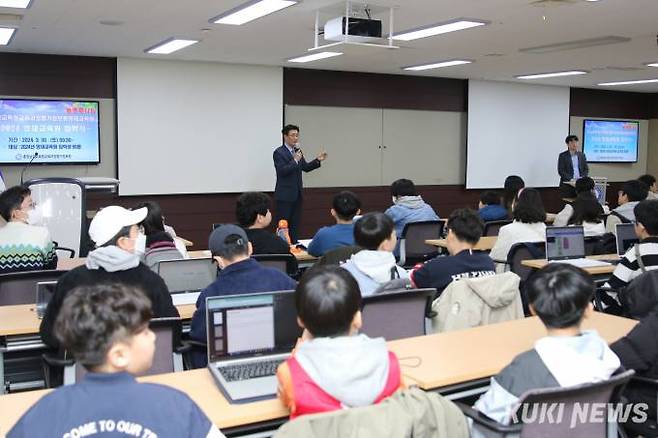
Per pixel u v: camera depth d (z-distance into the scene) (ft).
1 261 13.17
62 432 4.13
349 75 33.63
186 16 19.66
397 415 5.04
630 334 7.82
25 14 19.42
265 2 17.75
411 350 8.27
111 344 4.28
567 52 26.20
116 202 28.53
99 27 21.43
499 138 37.81
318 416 4.97
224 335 7.56
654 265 12.25
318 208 33.58
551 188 40.06
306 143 32.86
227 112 30.37
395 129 35.22
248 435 6.44
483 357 8.00
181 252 13.69
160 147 29.17
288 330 7.82
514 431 5.98
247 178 31.09
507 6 18.08
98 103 28.19
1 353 9.58
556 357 6.16
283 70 31.68
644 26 20.83
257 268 9.47
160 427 4.26
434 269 10.93
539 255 16.71
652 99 43.47
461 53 26.68
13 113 26.73
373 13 19.30
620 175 43.14
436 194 36.73
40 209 19.79
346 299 5.92
